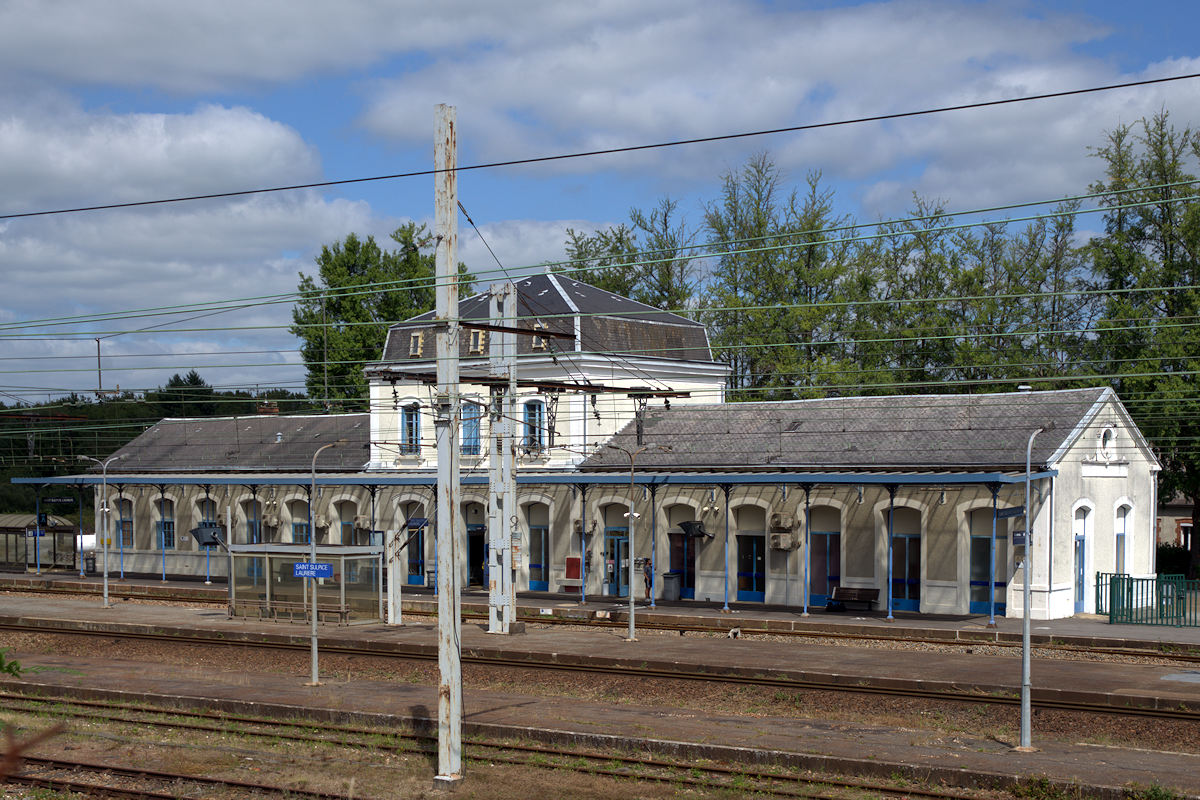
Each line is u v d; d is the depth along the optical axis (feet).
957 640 86.53
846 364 160.45
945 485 101.04
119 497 161.68
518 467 128.57
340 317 190.29
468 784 49.49
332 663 82.33
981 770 48.16
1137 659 76.84
